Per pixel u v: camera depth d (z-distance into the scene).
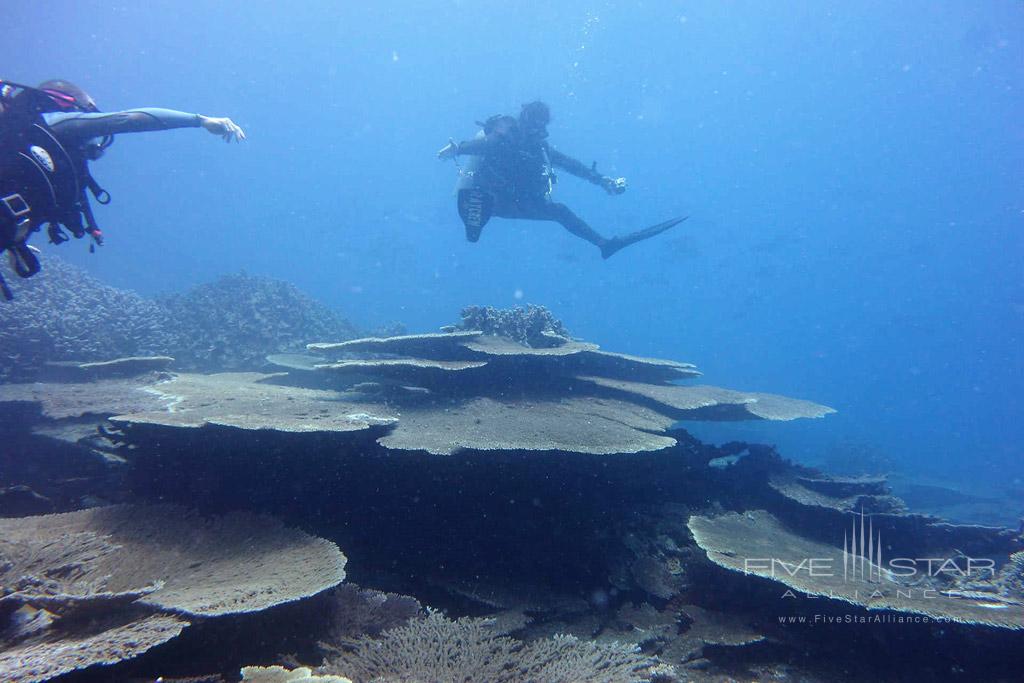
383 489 6.13
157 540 4.80
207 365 12.77
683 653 5.05
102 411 7.11
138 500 5.98
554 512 6.40
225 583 4.05
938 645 4.86
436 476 6.18
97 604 3.55
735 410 8.86
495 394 8.12
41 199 3.68
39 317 10.42
